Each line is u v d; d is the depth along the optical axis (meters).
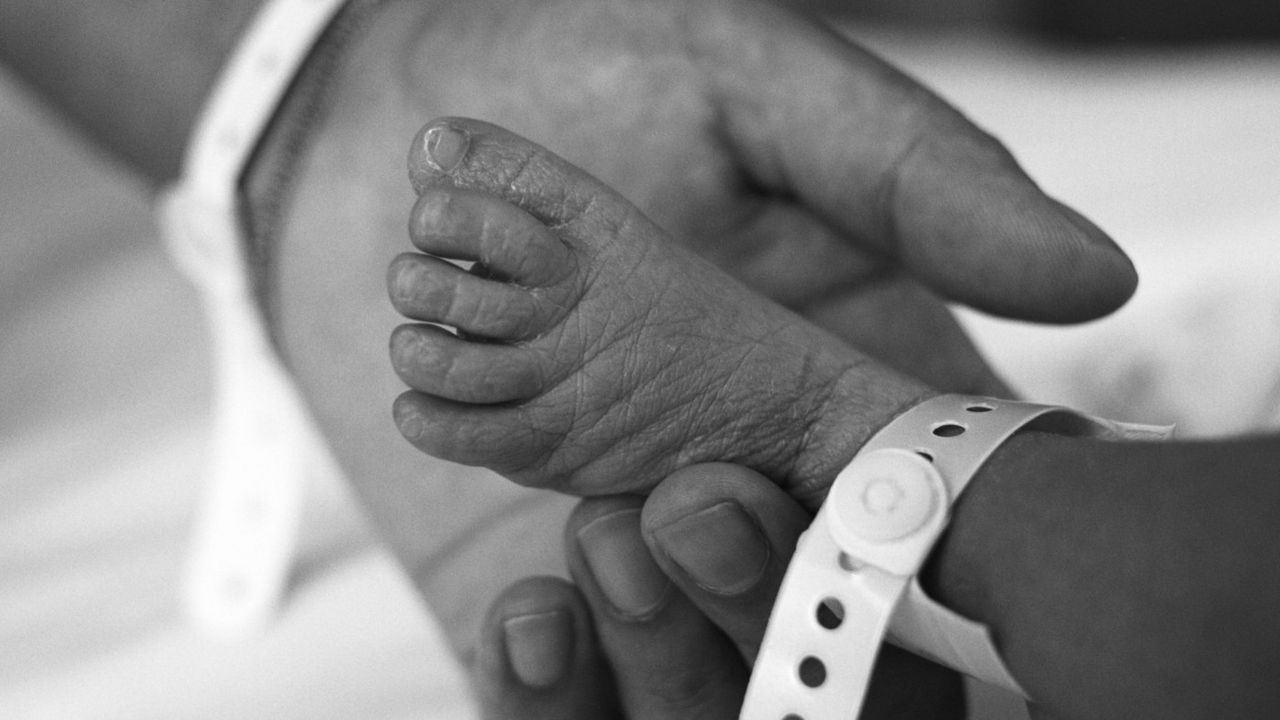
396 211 0.30
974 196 0.27
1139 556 0.22
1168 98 0.51
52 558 0.36
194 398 0.41
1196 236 0.41
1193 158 0.46
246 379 0.34
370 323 0.30
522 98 0.30
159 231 0.50
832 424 0.26
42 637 0.34
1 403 0.41
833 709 0.23
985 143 0.28
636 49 0.30
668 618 0.25
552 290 0.24
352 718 0.31
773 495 0.25
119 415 0.40
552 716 0.26
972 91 0.54
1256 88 0.51
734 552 0.24
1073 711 0.23
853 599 0.23
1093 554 0.22
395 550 0.30
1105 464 0.23
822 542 0.24
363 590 0.35
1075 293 0.27
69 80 0.34
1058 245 0.27
